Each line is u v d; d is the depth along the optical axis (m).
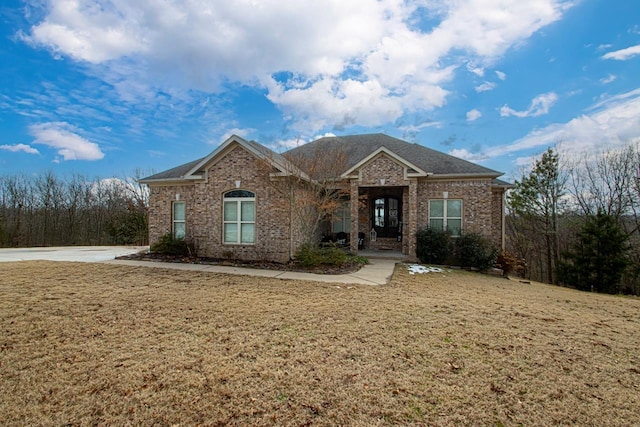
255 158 14.37
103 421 3.39
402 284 10.35
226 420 3.42
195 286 9.41
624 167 23.39
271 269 12.65
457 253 15.30
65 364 4.55
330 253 13.41
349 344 5.35
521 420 3.51
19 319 6.29
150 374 4.30
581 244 18.25
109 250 20.02
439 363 4.75
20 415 3.48
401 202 18.95
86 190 35.47
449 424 3.42
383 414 3.56
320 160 15.34
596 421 3.52
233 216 14.84
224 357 4.82
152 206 17.80
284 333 5.80
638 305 9.48
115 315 6.64
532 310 7.82
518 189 24.59
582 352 5.29
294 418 3.46
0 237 30.23
